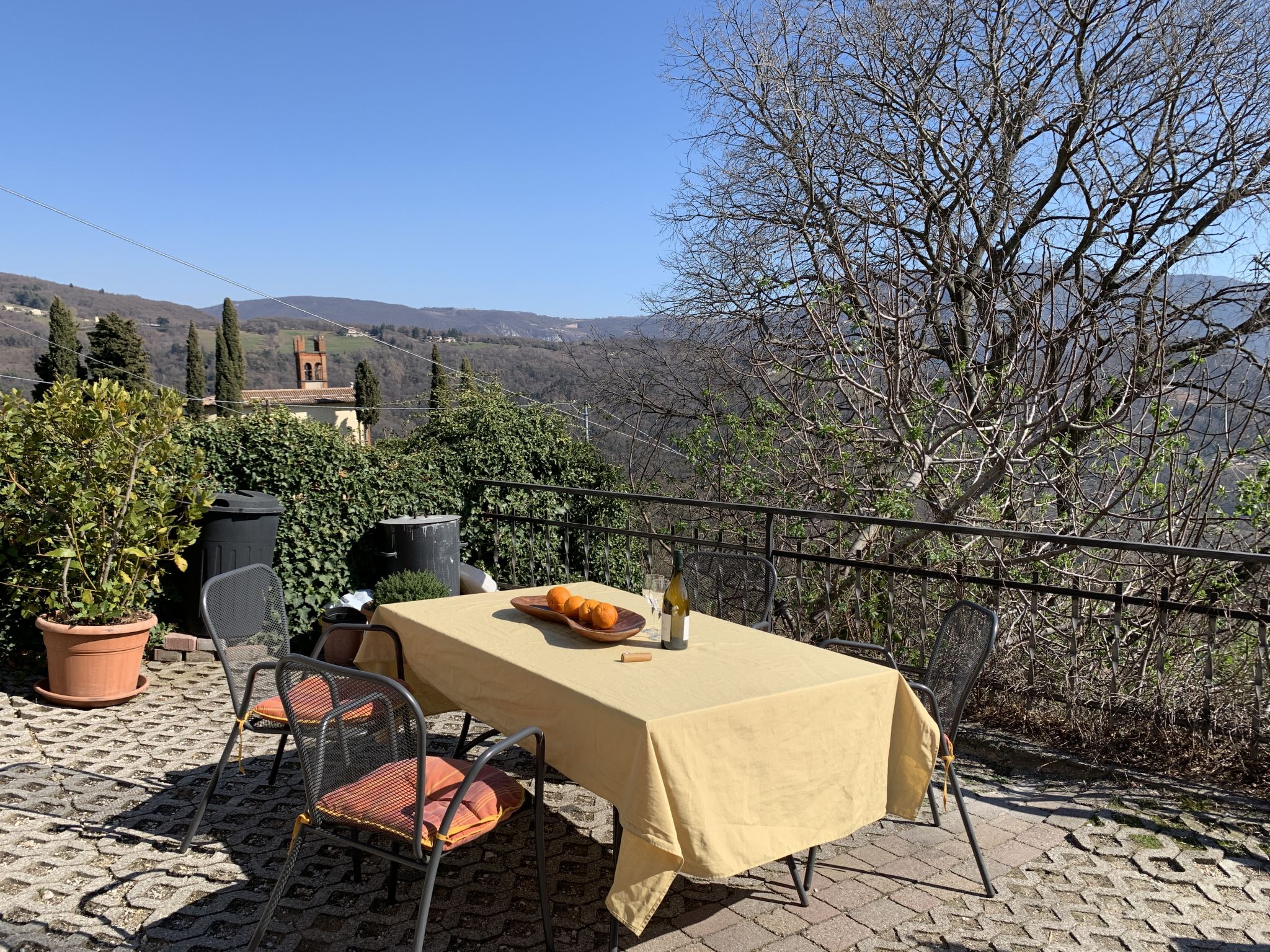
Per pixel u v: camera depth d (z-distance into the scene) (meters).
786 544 6.49
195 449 5.19
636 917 2.10
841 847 3.11
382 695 2.22
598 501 8.15
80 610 4.41
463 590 6.32
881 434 6.67
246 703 3.00
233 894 2.74
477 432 7.58
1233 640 3.99
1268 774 3.63
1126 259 6.96
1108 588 5.21
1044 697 4.19
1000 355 6.40
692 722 2.18
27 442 4.43
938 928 2.60
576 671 2.57
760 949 2.48
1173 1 7.20
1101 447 5.65
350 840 2.46
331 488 5.86
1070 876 2.92
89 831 3.14
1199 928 2.61
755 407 7.10
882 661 4.83
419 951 2.18
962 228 7.54
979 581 4.26
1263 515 4.77
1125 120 7.46
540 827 2.40
